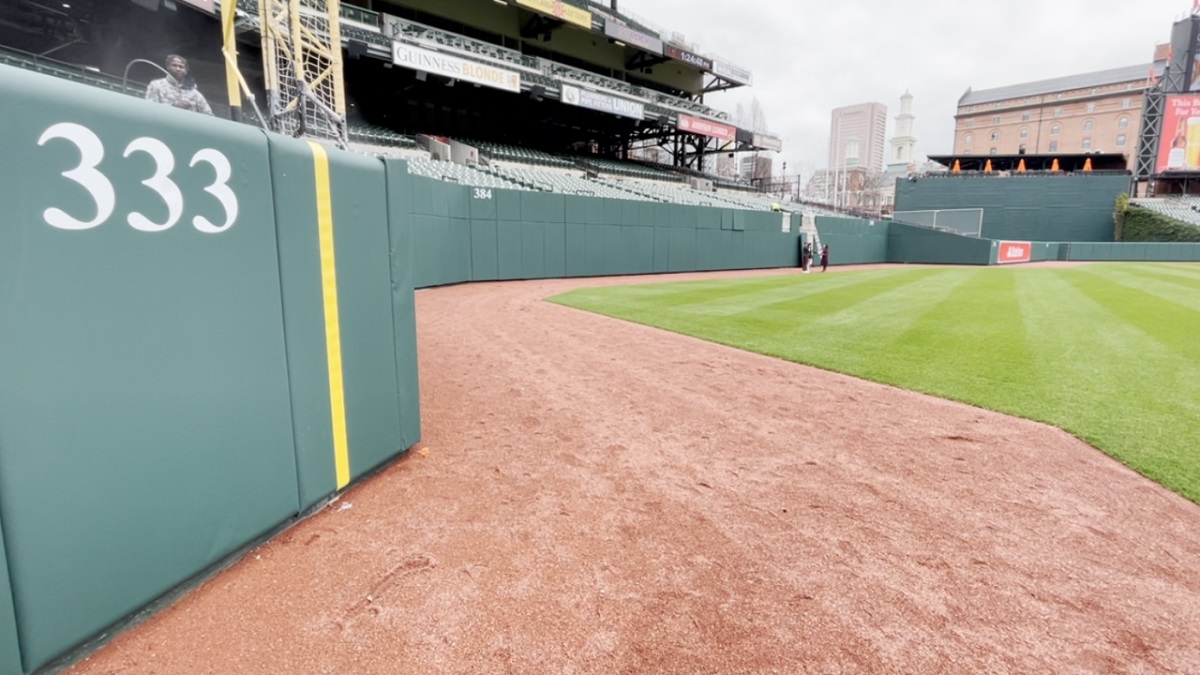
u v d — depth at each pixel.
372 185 2.84
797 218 26.89
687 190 29.75
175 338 1.79
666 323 8.33
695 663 1.71
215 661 1.67
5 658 1.41
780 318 8.82
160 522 1.79
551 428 3.85
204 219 1.86
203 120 1.85
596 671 1.67
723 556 2.30
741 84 34.62
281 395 2.28
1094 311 9.43
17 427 1.38
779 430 3.85
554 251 17.39
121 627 1.76
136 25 11.84
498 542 2.38
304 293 2.38
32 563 1.44
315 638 1.78
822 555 2.32
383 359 3.01
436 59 17.47
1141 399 4.46
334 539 2.37
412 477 3.02
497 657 1.72
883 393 4.74
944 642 1.82
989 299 11.38
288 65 5.30
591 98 22.73
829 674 1.67
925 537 2.47
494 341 6.92
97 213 1.53
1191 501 2.81
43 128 1.39
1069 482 3.04
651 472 3.14
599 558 2.28
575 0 26.11
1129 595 2.08
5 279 1.33
